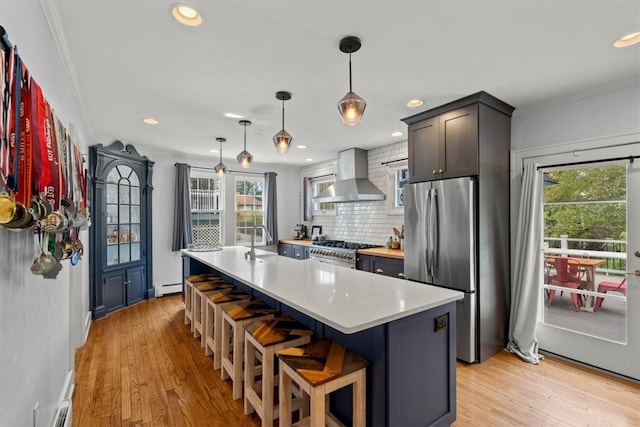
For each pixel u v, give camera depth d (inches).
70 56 81.4
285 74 93.4
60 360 78.7
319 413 54.2
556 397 89.0
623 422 78.2
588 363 106.8
